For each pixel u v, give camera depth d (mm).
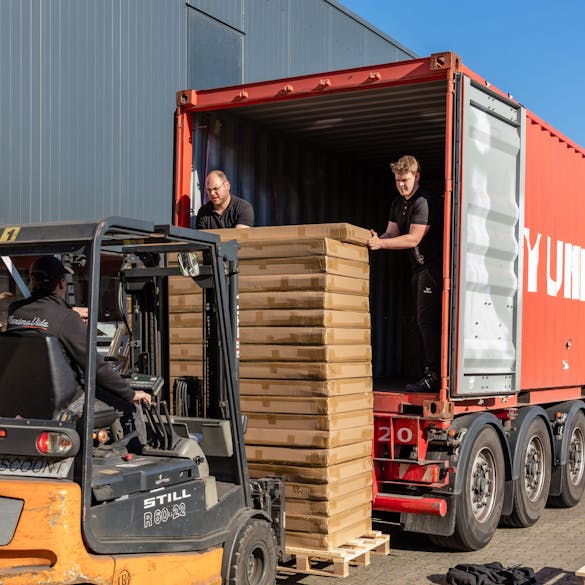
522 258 7320
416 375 9773
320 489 5492
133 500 4152
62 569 3668
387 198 10438
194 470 4645
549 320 8188
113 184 7484
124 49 7668
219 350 5105
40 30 6840
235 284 5082
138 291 5344
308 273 5566
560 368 8492
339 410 5645
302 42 10539
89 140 7270
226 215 7230
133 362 5328
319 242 5543
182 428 4980
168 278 6066
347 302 5801
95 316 3865
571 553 6793
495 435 7023
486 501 6941
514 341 7258
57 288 4273
